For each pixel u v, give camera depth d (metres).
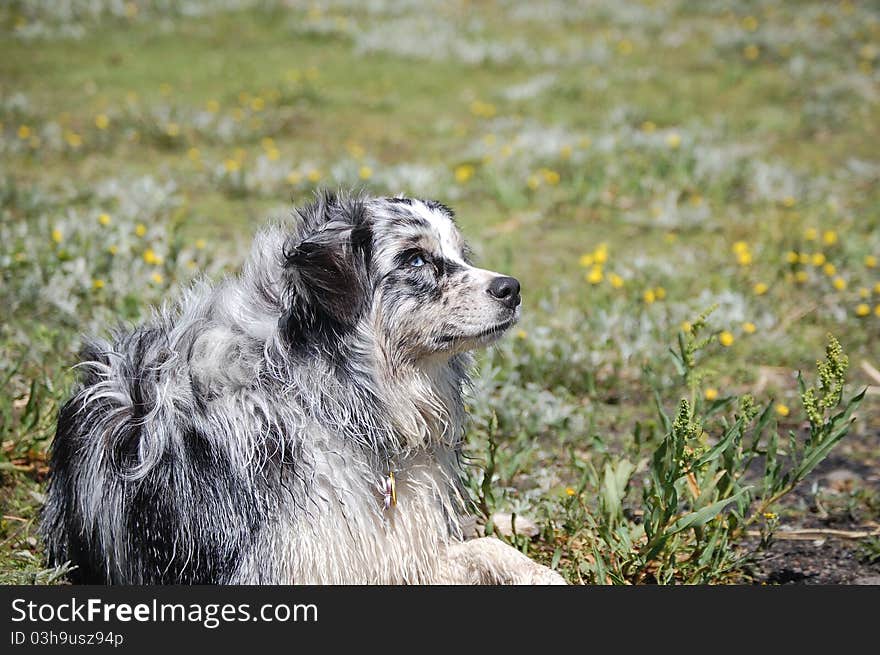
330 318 5.43
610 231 14.20
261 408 5.27
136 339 5.85
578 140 17.88
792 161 17.47
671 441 5.91
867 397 9.44
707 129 19.02
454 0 30.64
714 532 6.19
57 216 12.50
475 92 22.14
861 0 29.86
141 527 5.39
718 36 26.23
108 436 5.53
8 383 8.04
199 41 25.12
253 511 5.19
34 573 5.70
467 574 5.73
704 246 13.42
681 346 6.66
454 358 6.04
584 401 9.28
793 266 12.04
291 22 27.02
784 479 6.37
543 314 10.86
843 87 21.75
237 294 5.62
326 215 5.91
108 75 21.70
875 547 6.66
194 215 13.82
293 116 19.75
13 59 22.25
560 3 30.16
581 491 6.84
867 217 14.34
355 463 5.39
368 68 23.66
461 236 6.18
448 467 6.02
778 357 10.16
